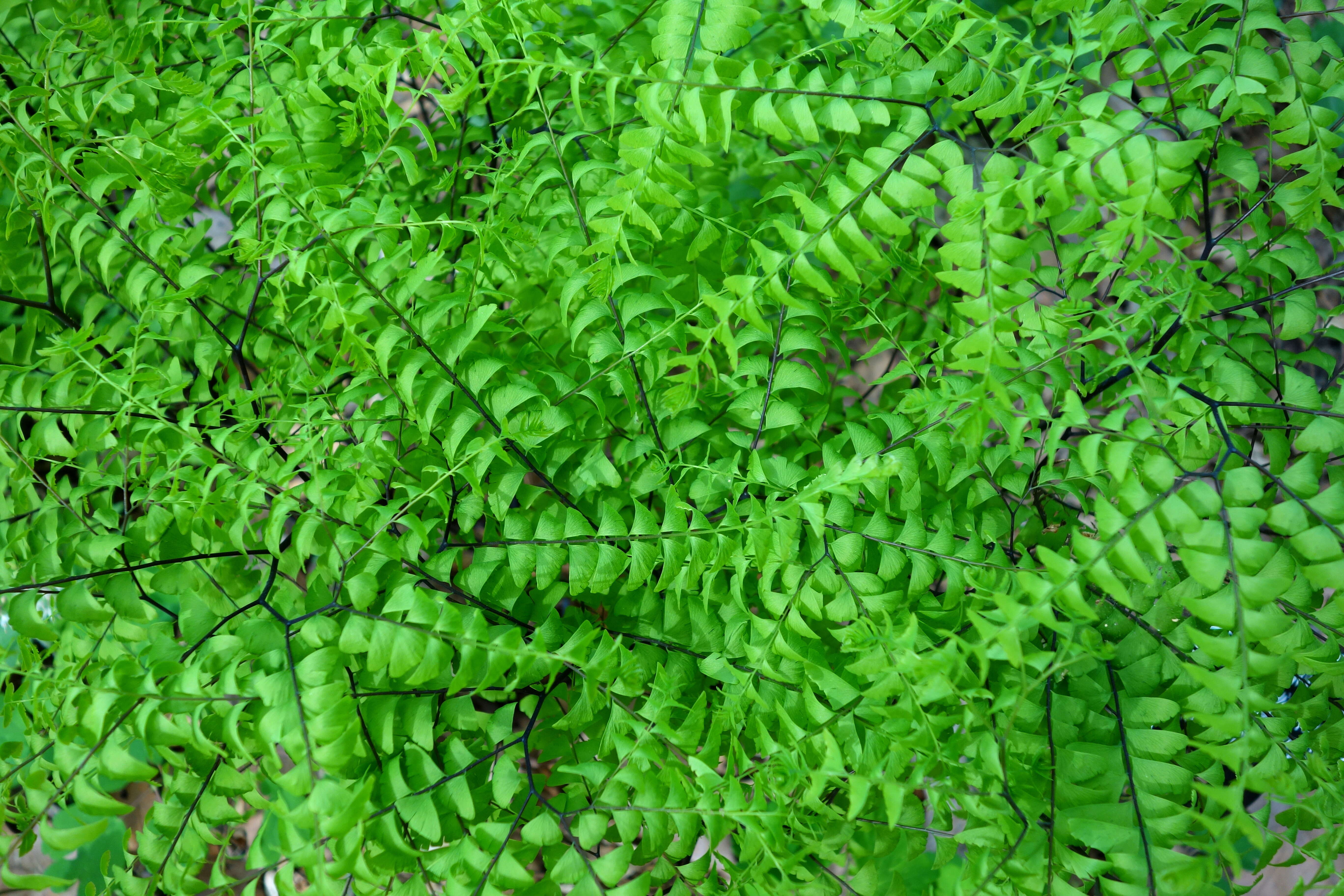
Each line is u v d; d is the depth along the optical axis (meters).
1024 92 0.39
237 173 0.50
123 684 0.37
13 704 0.41
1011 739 0.39
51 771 0.40
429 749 0.40
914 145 0.38
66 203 0.47
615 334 0.43
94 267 0.49
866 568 0.43
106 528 0.43
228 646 0.39
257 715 0.39
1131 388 0.37
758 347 0.47
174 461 0.41
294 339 0.46
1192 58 0.38
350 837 0.36
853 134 0.43
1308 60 0.39
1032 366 0.40
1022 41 0.38
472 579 0.42
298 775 0.35
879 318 0.46
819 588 0.41
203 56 0.50
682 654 0.43
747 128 0.50
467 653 0.37
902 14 0.39
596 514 0.45
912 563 0.41
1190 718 0.34
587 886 0.37
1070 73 0.39
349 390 0.42
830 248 0.37
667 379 0.42
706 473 0.44
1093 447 0.35
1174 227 0.44
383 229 0.41
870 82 0.40
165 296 0.42
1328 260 0.56
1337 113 0.51
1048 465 0.44
